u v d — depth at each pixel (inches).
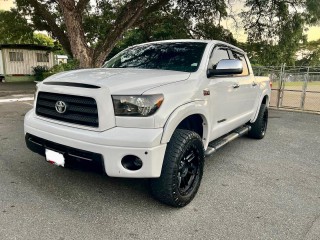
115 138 100.6
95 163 105.0
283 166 179.9
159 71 132.7
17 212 113.5
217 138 165.2
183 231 105.5
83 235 100.7
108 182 142.3
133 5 445.4
